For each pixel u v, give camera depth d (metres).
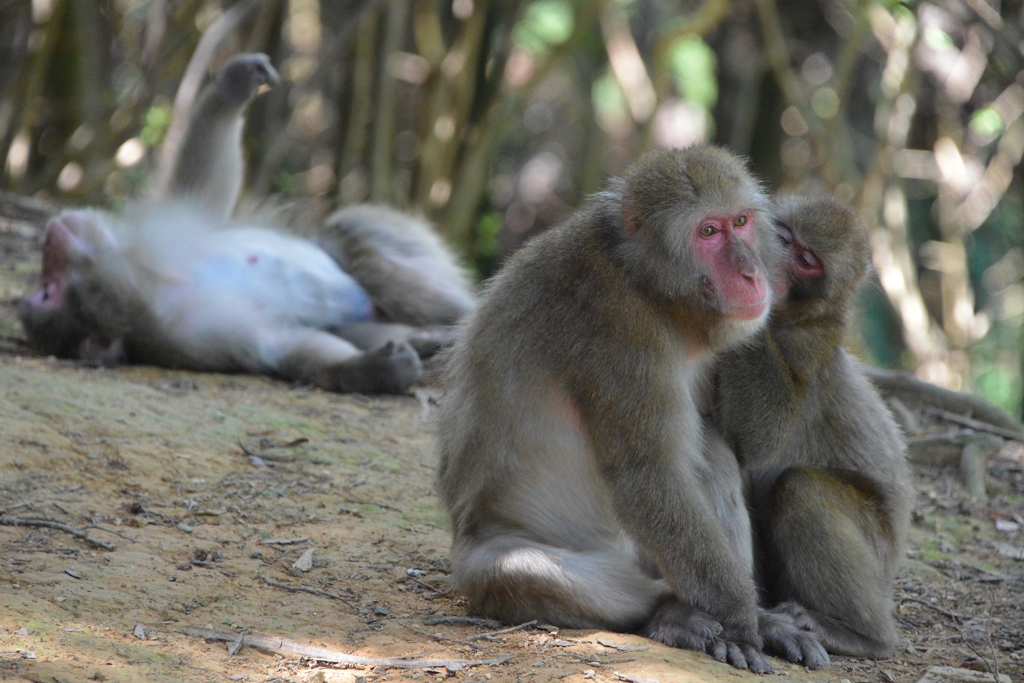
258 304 13.60
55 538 7.88
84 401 10.55
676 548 7.05
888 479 8.54
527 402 7.59
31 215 19.47
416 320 14.43
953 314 28.61
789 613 7.71
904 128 26.22
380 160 24.98
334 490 9.75
